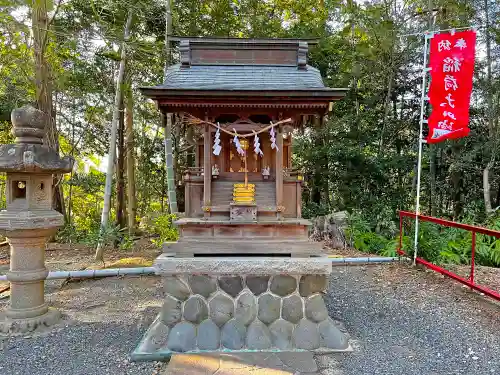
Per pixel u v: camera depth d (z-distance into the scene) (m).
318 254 3.70
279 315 3.48
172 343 3.33
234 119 3.87
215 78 3.52
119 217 12.71
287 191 3.74
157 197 16.92
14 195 4.17
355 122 11.25
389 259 6.82
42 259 4.35
